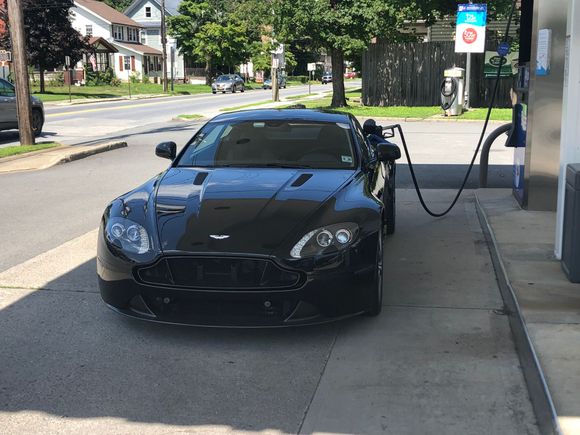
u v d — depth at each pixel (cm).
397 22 2562
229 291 418
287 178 520
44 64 4572
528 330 421
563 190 562
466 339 444
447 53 2645
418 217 808
